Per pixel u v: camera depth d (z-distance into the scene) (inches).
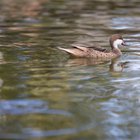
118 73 738.2
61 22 1200.2
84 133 502.3
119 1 1589.6
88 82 681.6
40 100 594.6
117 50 881.5
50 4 1530.5
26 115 544.7
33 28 1119.6
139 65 795.4
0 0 1620.3
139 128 518.3
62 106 576.4
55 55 847.1
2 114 547.2
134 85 670.5
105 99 608.1
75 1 1596.9
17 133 499.8
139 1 1587.1
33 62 789.9
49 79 690.8
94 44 938.7
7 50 876.0
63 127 514.9
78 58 841.5
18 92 624.1
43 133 500.1
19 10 1406.3
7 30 1093.1
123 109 573.3
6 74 711.7
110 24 1166.3
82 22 1196.5
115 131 509.7
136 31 1079.6
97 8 1440.7
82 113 555.5
